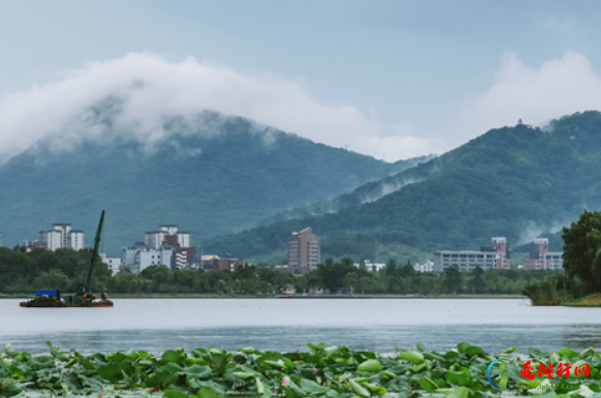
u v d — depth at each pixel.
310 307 180.25
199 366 19.70
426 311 136.62
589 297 133.62
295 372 20.41
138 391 19.61
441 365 21.95
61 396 19.02
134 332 60.59
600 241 131.12
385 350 38.88
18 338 52.50
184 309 158.00
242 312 131.88
